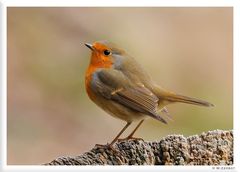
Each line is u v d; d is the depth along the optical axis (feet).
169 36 55.42
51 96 48.78
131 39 54.03
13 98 47.80
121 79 29.37
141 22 55.72
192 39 55.52
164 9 57.00
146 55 53.36
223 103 50.70
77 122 47.37
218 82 52.85
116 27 54.75
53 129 46.65
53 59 51.47
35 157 43.47
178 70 53.57
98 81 29.58
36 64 50.52
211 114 48.39
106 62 29.86
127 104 29.12
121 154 24.93
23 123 46.42
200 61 54.19
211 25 56.54
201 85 52.60
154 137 46.32
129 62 30.01
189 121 47.67
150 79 30.09
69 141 46.01
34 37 52.49
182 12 57.41
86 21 54.65
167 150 24.70
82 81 49.55
